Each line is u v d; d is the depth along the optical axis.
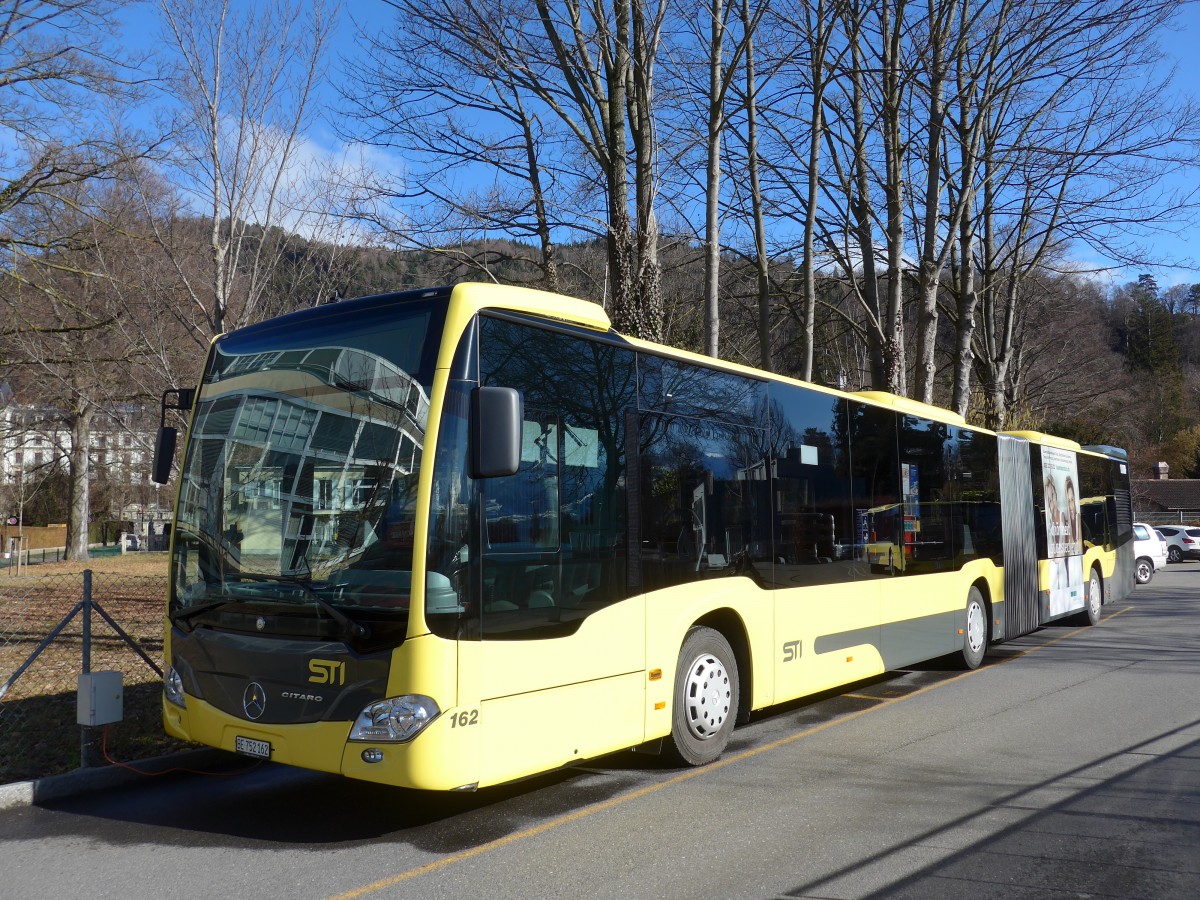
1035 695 9.85
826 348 24.92
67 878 4.84
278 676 5.29
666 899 4.47
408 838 5.44
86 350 19.88
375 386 5.45
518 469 5.38
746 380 7.84
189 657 5.80
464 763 4.98
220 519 5.83
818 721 8.68
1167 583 30.23
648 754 7.32
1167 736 7.83
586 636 5.84
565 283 16.02
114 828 5.68
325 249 13.43
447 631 4.99
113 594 18.28
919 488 10.63
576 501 5.91
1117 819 5.64
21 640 12.43
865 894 4.51
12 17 15.33
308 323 5.93
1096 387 39.12
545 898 4.50
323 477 5.45
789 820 5.68
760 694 7.51
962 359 20.56
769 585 7.71
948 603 11.03
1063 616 15.93
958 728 8.27
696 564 6.91
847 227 18.36
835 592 8.68
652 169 12.89
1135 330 82.69
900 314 18.12
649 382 6.74
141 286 14.73
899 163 17.88
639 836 5.41
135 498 45.81
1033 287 31.28
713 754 7.05
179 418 14.75
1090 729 8.14
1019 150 17.44
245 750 5.39
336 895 4.56
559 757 5.57
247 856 5.15
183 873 4.89
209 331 13.52
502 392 5.06
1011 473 13.44
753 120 15.12
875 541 9.54
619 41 12.56
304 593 5.26
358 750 4.93
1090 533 17.05
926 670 11.74
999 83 18.53
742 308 20.08
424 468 5.09
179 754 7.01
